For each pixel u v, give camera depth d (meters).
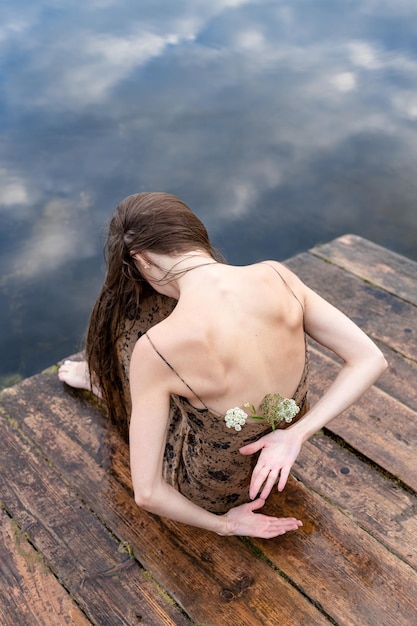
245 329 1.54
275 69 6.82
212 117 5.90
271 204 4.83
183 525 2.03
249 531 1.88
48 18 7.99
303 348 1.67
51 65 6.70
